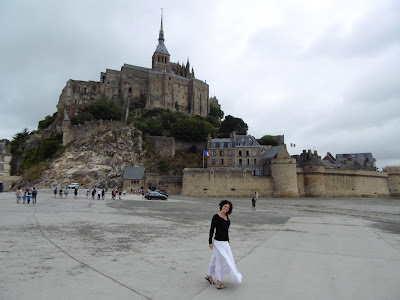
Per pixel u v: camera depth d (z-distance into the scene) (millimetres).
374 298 7152
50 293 7000
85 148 85750
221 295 7219
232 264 7723
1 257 9961
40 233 14555
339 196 81375
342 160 113750
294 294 7367
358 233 17094
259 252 11914
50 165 83312
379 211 37531
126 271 8891
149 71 150125
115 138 88188
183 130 102000
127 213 26016
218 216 8234
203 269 9352
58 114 124625
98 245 12367
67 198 44188
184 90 159750
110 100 127625
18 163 102750
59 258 10102
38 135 115062
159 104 148375
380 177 93812
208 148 87188
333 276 8836
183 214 26688
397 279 8594
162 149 95438
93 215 23391
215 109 170875
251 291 7539
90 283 7766
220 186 70062
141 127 104812
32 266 9086
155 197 50719
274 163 71188
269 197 69562
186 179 70562
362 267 9828
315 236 15898
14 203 32219
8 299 6562
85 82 144875
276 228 18938
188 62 190250
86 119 106688
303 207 41875
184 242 13539
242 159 85125
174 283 7988
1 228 15656
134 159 86062
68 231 15484
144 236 14805
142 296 7004
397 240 14984
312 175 75875
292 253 11781
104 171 79312
